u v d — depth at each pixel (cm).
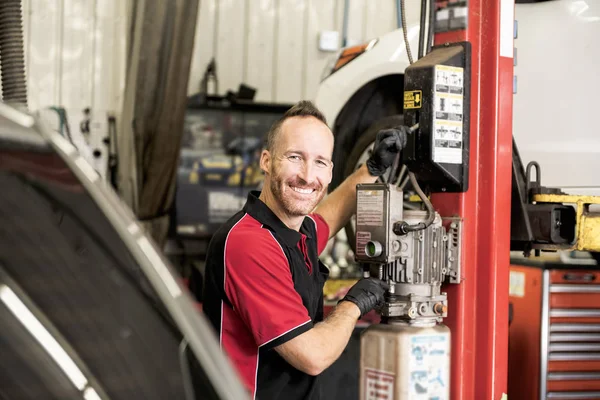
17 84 232
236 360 211
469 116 238
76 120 644
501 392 240
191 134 635
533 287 367
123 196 572
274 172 214
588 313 368
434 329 220
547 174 337
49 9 641
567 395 365
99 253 112
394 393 216
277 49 700
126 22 623
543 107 339
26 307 104
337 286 479
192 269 558
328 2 708
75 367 103
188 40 561
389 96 410
